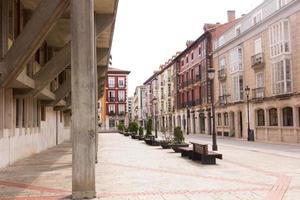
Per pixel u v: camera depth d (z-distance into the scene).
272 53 29.27
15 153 14.71
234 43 37.12
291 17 26.84
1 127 12.90
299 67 26.11
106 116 83.06
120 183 9.21
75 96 7.77
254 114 32.62
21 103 15.92
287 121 27.64
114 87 84.12
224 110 40.41
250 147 22.70
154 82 90.69
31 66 16.45
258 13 32.12
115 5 13.41
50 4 9.27
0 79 10.99
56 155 17.72
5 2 12.15
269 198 7.30
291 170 11.52
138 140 33.12
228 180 9.55
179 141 19.53
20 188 8.72
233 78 37.41
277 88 28.66
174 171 11.36
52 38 20.12
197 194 7.76
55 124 26.52
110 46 19.92
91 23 7.93
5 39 12.04
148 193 7.92
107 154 17.81
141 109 112.50
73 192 7.54
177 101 65.75
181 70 63.38
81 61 7.82
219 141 30.95
